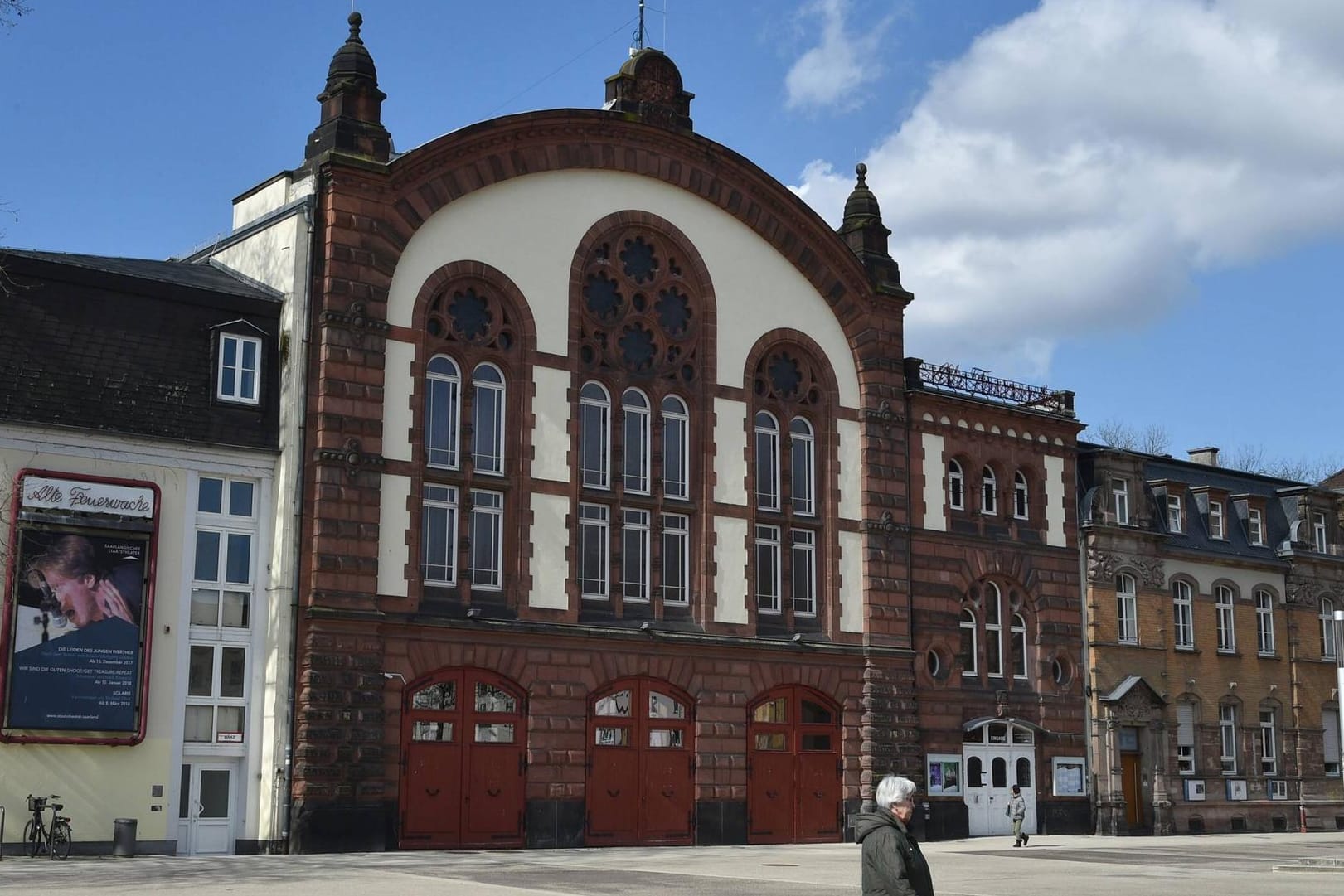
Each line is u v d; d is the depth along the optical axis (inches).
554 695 1609.3
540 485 1642.5
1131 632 2208.4
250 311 1510.8
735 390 1822.1
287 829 1422.2
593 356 1723.7
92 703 1357.0
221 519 1464.1
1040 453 2134.6
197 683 1432.1
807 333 1903.3
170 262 1649.9
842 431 1914.4
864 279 1947.6
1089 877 1291.8
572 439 1674.5
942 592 1972.2
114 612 1378.0
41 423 1360.7
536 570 1625.2
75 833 1342.3
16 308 1376.7
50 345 1389.0
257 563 1475.1
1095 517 2177.7
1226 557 2363.4
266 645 1462.8
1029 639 2079.2
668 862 1382.9
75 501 1370.6
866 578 1889.8
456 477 1592.0
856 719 1849.2
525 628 1594.5
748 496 1809.8
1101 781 2103.8
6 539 1333.7
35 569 1342.3
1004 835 1989.4
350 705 1464.1
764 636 1801.2
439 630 1537.9
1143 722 2167.8
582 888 1069.8
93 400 1396.4
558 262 1699.1
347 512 1491.1
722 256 1843.0
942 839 1908.2
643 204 1784.0
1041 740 2058.3
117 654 1374.3
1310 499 2546.8
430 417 1596.9
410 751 1509.6
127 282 1443.2
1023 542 2082.9
